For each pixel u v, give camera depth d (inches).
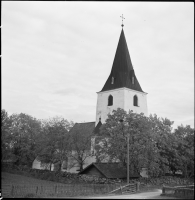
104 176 1552.7
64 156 1920.5
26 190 1130.0
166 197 982.4
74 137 1946.4
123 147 1439.5
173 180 1685.5
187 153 1955.0
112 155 1505.9
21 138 2534.5
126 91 2342.5
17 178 1866.4
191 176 2022.6
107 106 2427.4
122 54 2541.8
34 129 2554.1
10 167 2447.1
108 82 2518.5
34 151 2234.3
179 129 2118.6
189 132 2096.5
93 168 1668.3
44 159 1991.9
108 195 1075.3
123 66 2501.2
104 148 1576.0
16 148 2544.3
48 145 1904.5
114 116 1604.3
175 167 1895.9
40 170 2098.9
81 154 2011.6
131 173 1630.2
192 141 2053.4
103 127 1600.6
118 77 2453.2
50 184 1566.2
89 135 2012.8
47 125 2057.1
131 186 1232.2
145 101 2508.6
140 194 1120.2
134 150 1432.1
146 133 1470.2
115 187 1238.9
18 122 2603.3
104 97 2484.0
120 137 1449.3
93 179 1544.0
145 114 2465.6
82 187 1195.3
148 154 1491.1
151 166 1477.6
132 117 1550.2
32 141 2524.6
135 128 1497.3
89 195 1072.2
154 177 1670.8
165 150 1808.6
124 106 2289.6
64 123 1972.2
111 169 1636.3
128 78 2442.2
